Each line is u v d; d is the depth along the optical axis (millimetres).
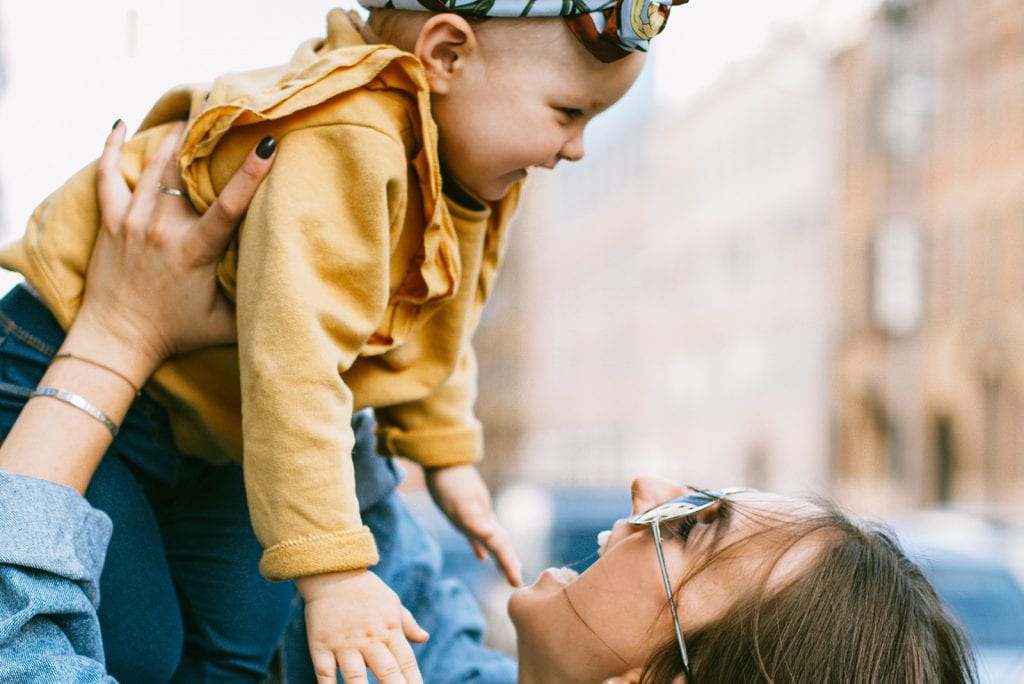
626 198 41781
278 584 1902
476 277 1767
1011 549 8414
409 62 1567
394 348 1695
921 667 1580
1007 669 5816
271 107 1528
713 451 35344
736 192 34438
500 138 1627
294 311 1495
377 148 1546
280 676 2223
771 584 1589
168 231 1571
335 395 1510
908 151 28391
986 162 26281
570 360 46531
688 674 1563
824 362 29891
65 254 1627
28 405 1535
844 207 29406
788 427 31531
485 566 8039
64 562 1415
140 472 1720
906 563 1724
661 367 38938
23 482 1436
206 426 1672
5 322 1654
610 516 9641
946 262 27578
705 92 36438
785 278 31859
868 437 28922
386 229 1562
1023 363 25234
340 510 1474
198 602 1832
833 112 29859
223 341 1615
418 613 2041
